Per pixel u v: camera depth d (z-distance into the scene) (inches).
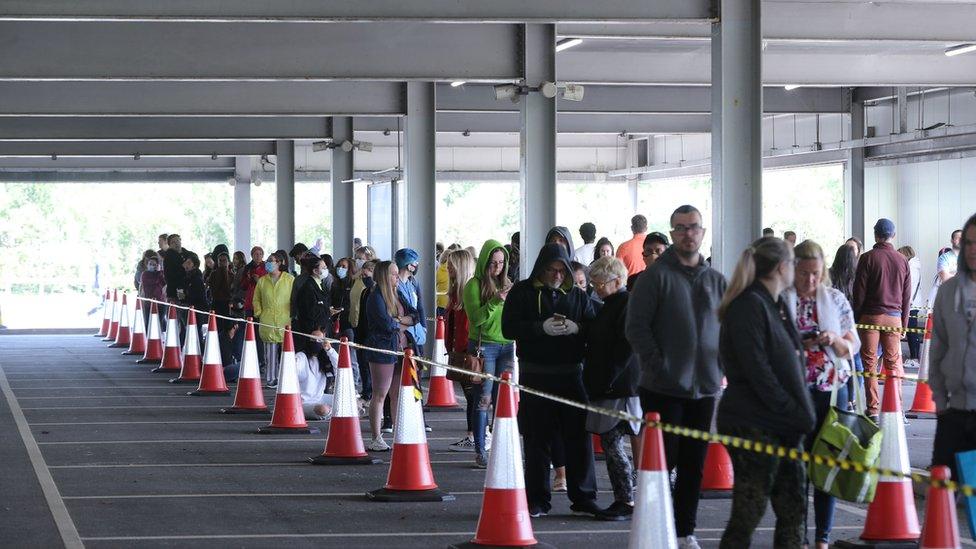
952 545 241.9
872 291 689.6
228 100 1041.5
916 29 795.4
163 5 647.8
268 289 875.4
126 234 2874.0
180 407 812.0
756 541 406.9
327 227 2664.9
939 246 1267.2
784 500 320.5
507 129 1488.7
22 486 510.9
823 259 355.3
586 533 415.2
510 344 553.0
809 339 351.3
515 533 381.7
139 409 800.3
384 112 1045.2
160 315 1370.6
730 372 319.3
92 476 536.1
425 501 475.5
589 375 430.3
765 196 1894.7
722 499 484.7
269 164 1942.7
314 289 759.7
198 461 579.5
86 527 425.7
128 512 453.7
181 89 1037.8
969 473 314.7
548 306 435.8
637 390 402.9
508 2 675.4
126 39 796.0
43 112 1027.9
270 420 743.1
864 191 1389.0
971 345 354.3
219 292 1067.9
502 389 386.0
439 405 793.6
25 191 2844.5
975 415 354.9
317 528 425.4
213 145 1608.0
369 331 608.4
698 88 1295.5
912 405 737.6
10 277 2834.6
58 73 789.2
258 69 808.3
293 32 813.2
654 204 2022.6
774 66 1063.0
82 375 1056.2
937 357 362.6
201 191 2886.3
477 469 556.4
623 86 1293.1
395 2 667.4
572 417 441.1
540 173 823.7
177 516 446.3
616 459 438.0
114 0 642.2
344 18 660.7
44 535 412.8
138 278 1601.9
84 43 791.7
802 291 355.6
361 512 453.7
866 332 685.3
